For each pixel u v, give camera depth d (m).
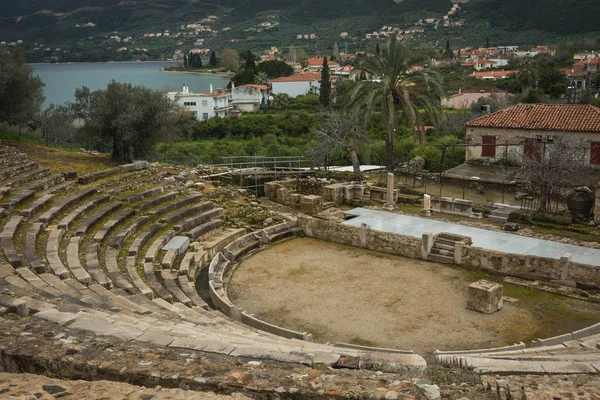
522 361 10.71
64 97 156.38
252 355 9.05
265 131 90.12
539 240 27.92
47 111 52.34
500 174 42.09
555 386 7.38
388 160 44.72
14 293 13.45
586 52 166.50
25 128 50.81
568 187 34.09
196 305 19.50
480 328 18.86
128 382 7.85
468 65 177.25
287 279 24.30
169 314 15.56
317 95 134.00
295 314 20.42
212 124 92.50
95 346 9.16
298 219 31.52
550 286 22.61
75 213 24.80
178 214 29.09
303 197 35.34
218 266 25.38
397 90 43.38
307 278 24.36
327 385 7.39
